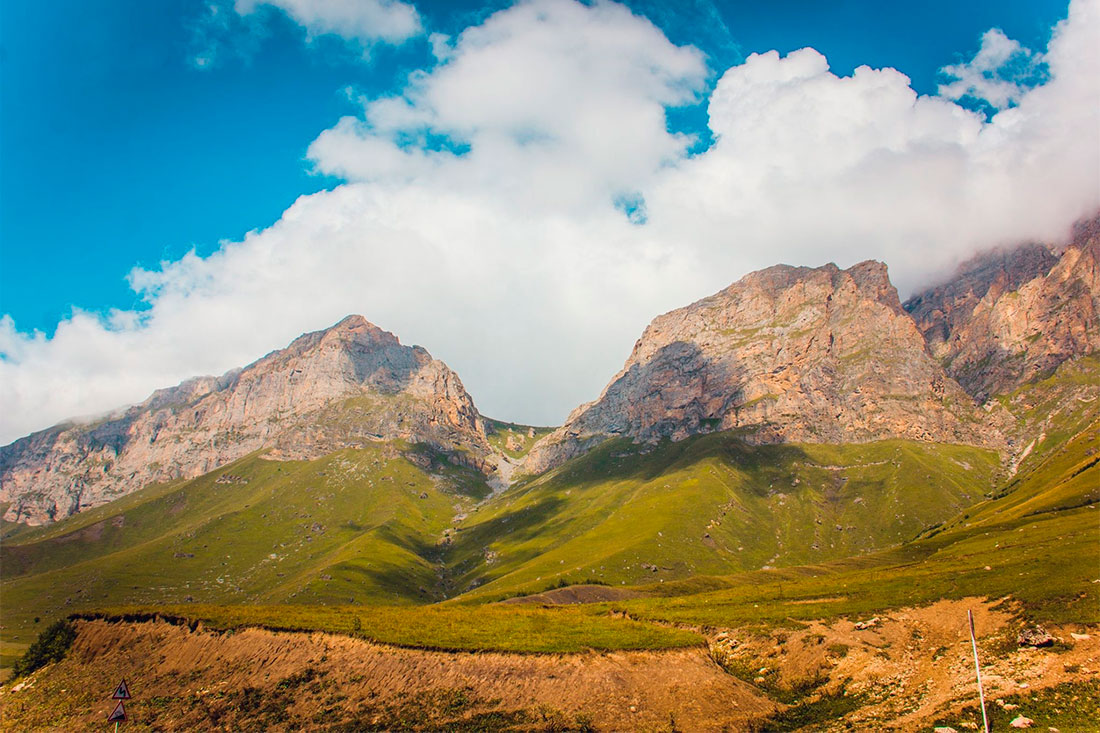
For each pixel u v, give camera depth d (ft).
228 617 354.13
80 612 385.50
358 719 280.92
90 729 294.46
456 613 386.93
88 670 340.80
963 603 354.95
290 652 319.47
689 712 284.20
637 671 303.68
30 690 337.31
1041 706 233.35
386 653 310.65
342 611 388.37
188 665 325.83
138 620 364.79
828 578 608.60
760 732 274.98
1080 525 563.07
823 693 304.30
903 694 280.92
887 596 415.44
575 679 295.89
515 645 315.78
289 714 287.48
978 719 237.25
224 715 291.17
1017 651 281.95
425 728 273.95
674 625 430.20
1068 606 301.63
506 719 276.62
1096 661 251.19
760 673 336.70
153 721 294.05
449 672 299.99
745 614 434.71
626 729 271.90
